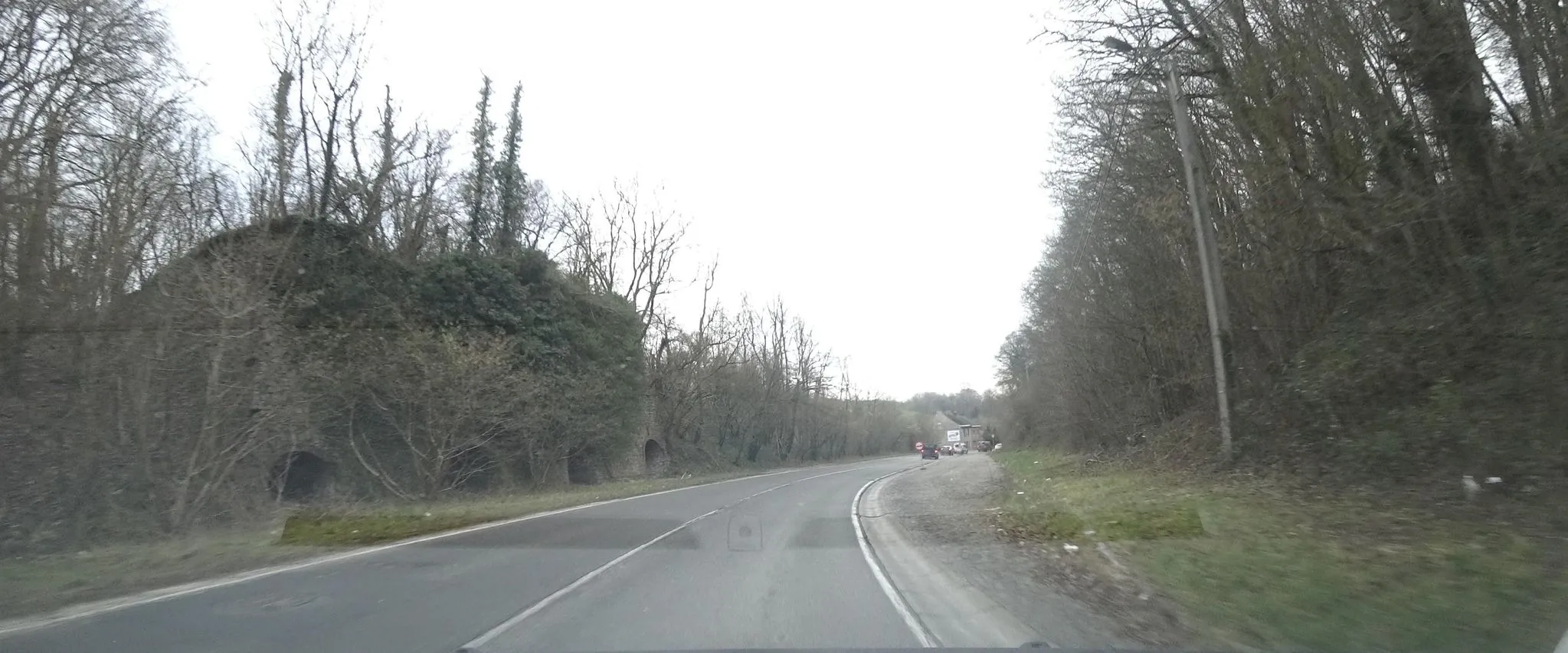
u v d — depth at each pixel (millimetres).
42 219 18609
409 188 33031
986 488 28375
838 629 8430
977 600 9789
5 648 7957
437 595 10367
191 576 11766
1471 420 13961
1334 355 18766
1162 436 28938
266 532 17406
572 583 11125
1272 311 21766
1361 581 9094
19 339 18094
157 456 19234
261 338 20734
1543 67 14859
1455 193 15500
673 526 18312
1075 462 34531
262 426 20391
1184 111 21203
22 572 12133
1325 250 19203
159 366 19234
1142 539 13266
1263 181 19984
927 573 11789
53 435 18219
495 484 32156
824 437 84312
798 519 19828
